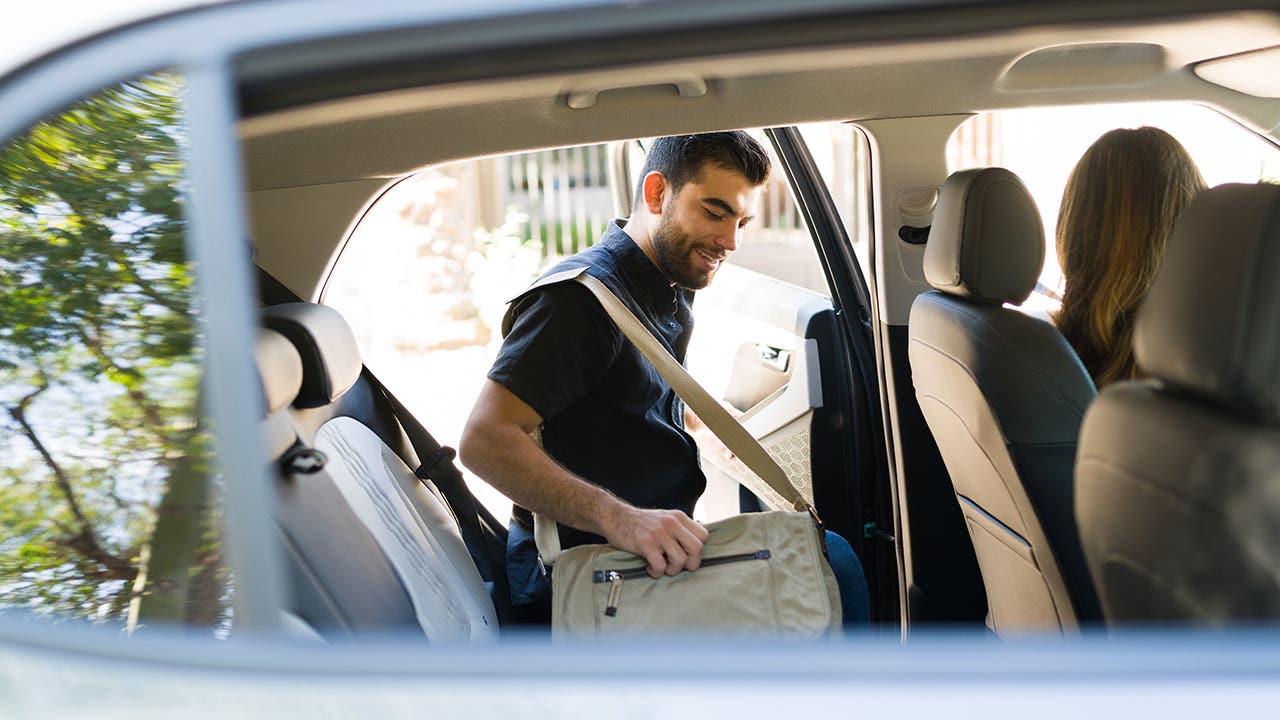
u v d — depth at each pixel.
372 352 6.20
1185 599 1.17
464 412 4.57
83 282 0.97
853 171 3.99
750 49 0.92
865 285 2.56
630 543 1.67
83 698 0.78
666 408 2.05
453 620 1.50
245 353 0.84
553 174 7.27
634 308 1.97
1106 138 1.78
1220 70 1.83
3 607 0.93
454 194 6.62
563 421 1.95
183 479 0.91
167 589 0.91
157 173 0.90
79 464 0.98
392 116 1.48
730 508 2.76
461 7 0.86
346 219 1.93
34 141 0.90
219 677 0.78
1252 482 1.07
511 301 1.93
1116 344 1.77
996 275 1.73
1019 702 0.73
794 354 2.59
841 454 2.55
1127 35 1.17
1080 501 1.38
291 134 1.50
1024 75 1.88
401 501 1.64
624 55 0.91
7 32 0.84
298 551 1.16
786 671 0.76
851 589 1.94
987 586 1.99
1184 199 1.74
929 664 0.76
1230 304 1.08
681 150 1.94
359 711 0.75
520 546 1.97
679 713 0.74
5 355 0.99
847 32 0.92
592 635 1.59
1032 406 1.62
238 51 0.85
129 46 0.84
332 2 0.85
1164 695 0.73
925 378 1.92
